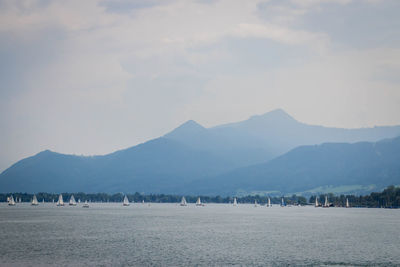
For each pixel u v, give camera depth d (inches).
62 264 5802.2
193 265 5777.6
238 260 6151.6
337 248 7352.4
